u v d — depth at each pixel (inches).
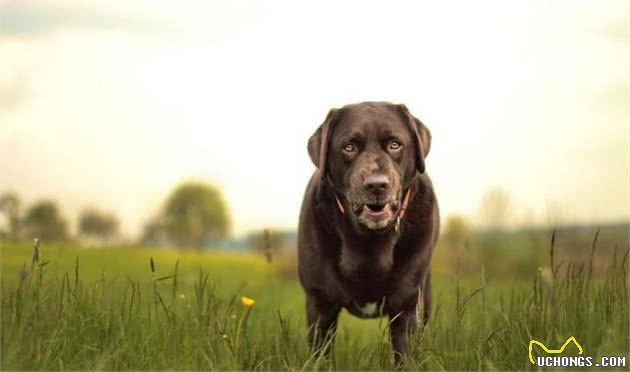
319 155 221.6
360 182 206.1
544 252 254.5
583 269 208.4
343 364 221.3
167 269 425.7
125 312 212.4
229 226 621.0
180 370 191.6
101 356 193.8
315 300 233.6
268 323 248.8
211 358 201.0
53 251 292.0
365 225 207.0
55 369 185.8
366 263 223.1
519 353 199.2
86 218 496.1
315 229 229.1
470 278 263.9
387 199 204.8
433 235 231.3
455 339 209.3
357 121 215.2
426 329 209.9
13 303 196.2
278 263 441.1
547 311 205.3
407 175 217.8
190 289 244.2
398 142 214.1
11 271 234.1
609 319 192.4
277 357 208.5
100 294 215.9
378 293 227.3
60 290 205.6
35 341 185.8
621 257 204.2
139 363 194.4
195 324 211.8
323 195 225.3
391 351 212.8
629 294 200.4
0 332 181.5
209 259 537.0
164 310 214.4
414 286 227.5
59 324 196.1
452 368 198.8
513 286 223.9
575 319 197.0
